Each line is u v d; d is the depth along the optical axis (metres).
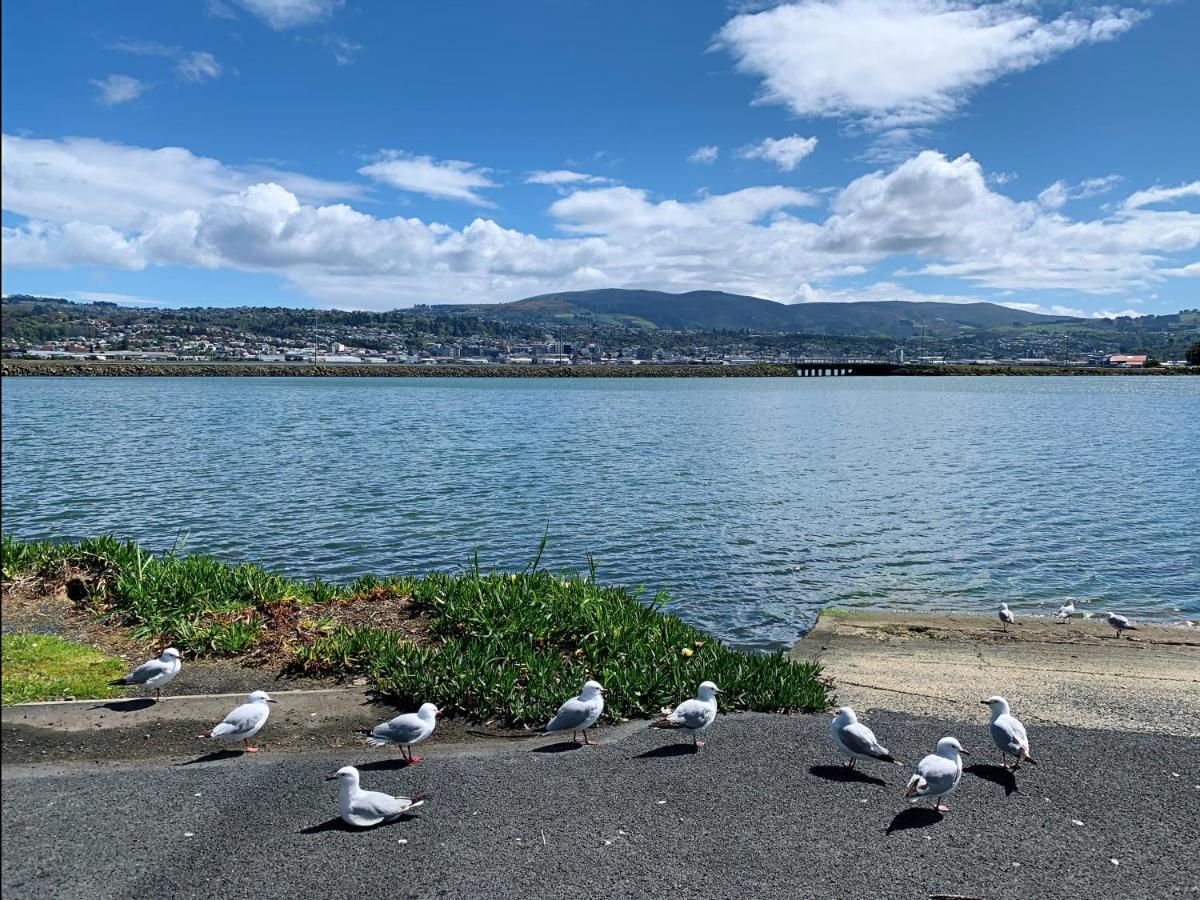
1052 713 11.16
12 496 34.16
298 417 82.06
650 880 6.70
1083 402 120.06
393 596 14.94
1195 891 6.71
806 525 29.53
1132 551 25.81
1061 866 7.05
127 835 7.12
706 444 58.66
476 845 7.16
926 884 6.75
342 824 7.45
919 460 49.56
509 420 81.25
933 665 13.98
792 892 6.59
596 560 24.23
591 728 10.09
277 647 12.01
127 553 14.98
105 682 10.51
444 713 10.34
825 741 9.76
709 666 11.71
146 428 67.19
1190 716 11.09
